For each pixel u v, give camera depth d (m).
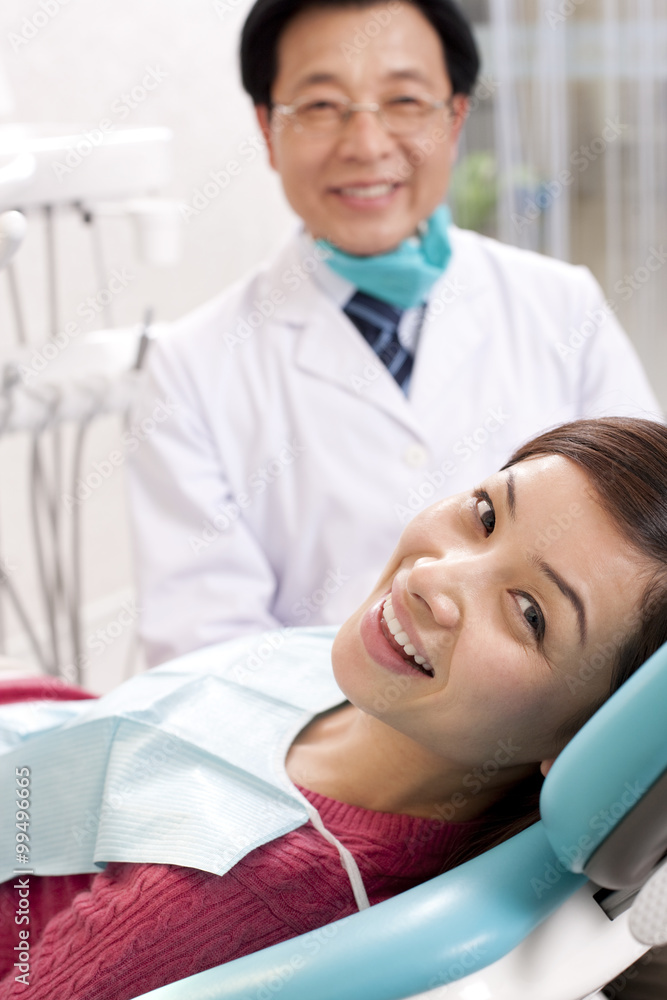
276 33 1.23
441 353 1.29
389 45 1.19
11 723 0.88
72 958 0.63
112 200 1.24
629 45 2.07
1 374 1.20
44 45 1.92
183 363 1.30
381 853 0.66
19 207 1.11
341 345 1.28
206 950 0.62
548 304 1.38
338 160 1.22
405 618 0.64
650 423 0.66
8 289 1.92
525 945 0.53
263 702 0.79
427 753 0.69
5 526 1.99
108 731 0.75
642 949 0.54
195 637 1.24
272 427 1.28
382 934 0.53
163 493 1.29
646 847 0.49
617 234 2.21
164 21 2.11
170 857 0.63
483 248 1.42
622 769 0.47
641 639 0.61
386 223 1.25
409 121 1.22
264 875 0.63
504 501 0.64
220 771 0.71
